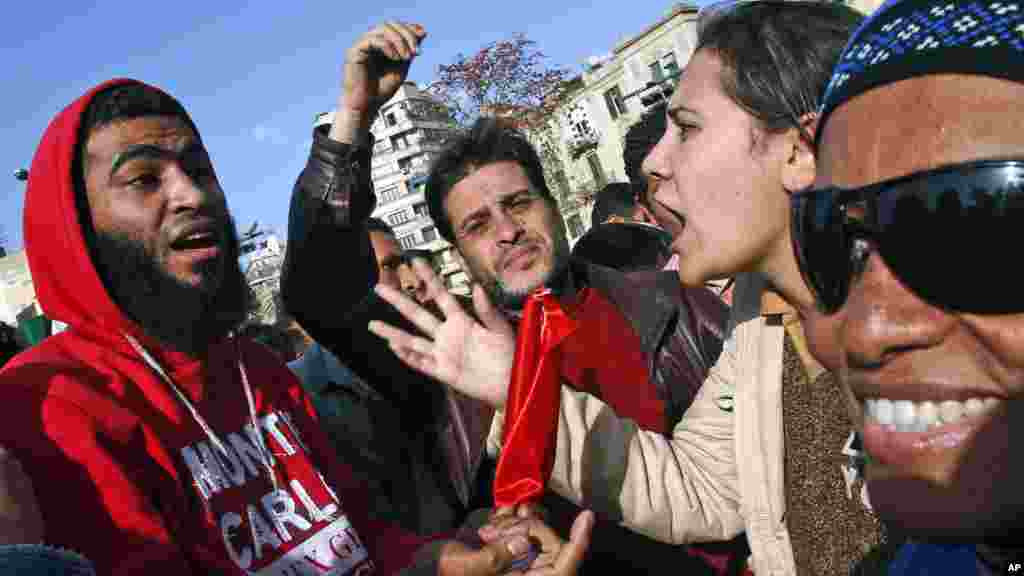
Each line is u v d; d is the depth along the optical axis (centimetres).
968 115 55
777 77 112
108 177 142
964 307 54
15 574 80
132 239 142
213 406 148
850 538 130
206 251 150
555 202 260
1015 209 52
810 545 136
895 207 57
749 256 119
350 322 211
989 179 53
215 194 157
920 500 58
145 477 123
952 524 57
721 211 118
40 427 111
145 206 143
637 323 218
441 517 227
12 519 93
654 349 212
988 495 56
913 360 58
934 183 55
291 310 216
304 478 153
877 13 65
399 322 217
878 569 126
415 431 221
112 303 137
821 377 134
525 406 137
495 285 246
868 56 63
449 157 254
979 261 53
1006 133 54
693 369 211
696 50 126
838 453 132
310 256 208
